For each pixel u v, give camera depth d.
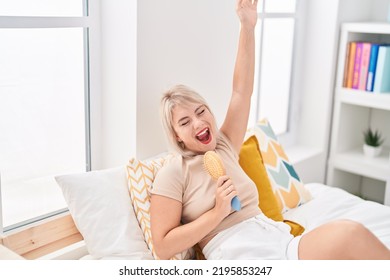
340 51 2.81
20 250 1.67
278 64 2.76
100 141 2.00
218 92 2.20
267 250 1.56
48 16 1.72
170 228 1.56
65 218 1.78
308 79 2.92
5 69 1.64
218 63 2.17
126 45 1.82
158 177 1.61
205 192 1.62
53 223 1.75
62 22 1.75
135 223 1.65
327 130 2.92
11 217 1.74
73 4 1.80
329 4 2.75
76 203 1.62
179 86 1.71
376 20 3.02
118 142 1.94
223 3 2.12
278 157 2.19
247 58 1.85
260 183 1.96
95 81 1.92
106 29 1.88
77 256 1.73
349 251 1.44
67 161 1.90
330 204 2.15
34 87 1.73
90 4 1.83
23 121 1.72
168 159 1.68
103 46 1.91
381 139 3.13
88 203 1.62
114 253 1.58
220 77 2.19
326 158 2.99
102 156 2.02
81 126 1.93
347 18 2.83
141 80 1.84
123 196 1.67
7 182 1.71
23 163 1.75
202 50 2.07
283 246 1.60
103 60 1.92
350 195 2.26
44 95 1.77
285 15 2.68
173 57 1.95
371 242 1.44
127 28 1.81
